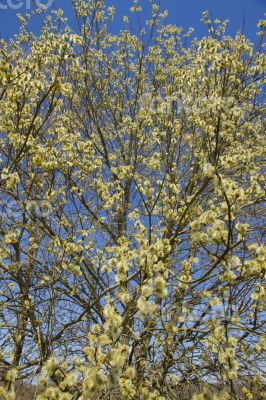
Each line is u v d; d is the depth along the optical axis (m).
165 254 4.05
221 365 3.55
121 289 4.06
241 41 6.28
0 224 5.06
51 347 4.60
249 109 7.14
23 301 5.15
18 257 5.12
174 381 4.00
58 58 3.78
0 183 4.20
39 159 4.39
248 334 4.34
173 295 4.89
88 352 2.72
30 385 3.76
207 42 5.36
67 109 7.35
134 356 5.07
